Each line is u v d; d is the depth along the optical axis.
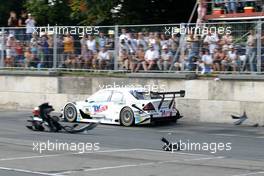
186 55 48.88
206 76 47.91
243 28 46.19
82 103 47.25
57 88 55.53
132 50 51.75
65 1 81.38
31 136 36.25
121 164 25.47
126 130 41.62
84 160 26.59
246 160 27.00
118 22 75.44
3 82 59.56
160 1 77.94
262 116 44.50
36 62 57.81
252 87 44.94
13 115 52.81
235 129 42.34
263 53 45.06
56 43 56.50
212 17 56.50
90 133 39.00
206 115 47.34
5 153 28.75
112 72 53.00
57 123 39.22
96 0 73.81
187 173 23.22
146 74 50.12
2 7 87.69
